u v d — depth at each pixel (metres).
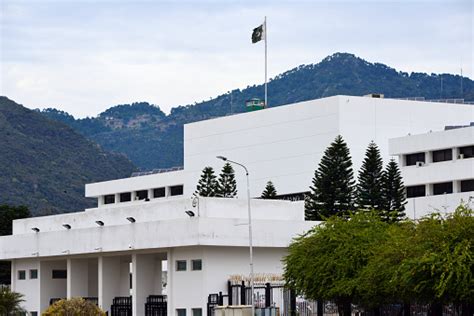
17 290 95.88
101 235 84.06
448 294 56.59
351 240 67.69
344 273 66.38
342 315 68.94
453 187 118.38
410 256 57.84
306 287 68.25
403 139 124.56
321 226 71.44
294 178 135.62
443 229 57.84
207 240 75.81
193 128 151.38
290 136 136.75
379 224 70.25
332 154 110.56
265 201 81.38
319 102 133.25
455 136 118.81
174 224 77.56
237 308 70.50
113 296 87.31
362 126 132.00
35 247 91.12
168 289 80.25
